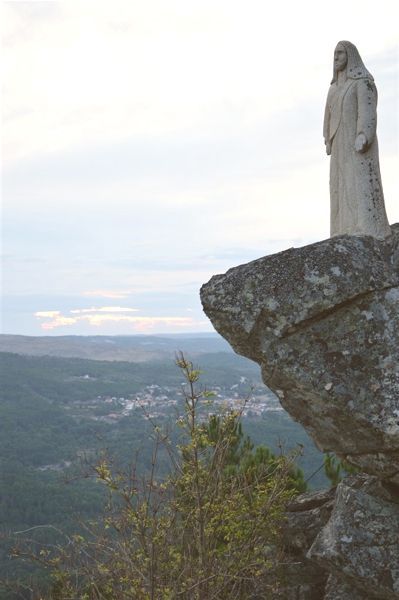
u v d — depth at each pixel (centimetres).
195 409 794
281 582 848
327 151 882
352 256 687
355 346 671
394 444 648
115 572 777
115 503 851
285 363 688
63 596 784
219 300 711
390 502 710
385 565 680
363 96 834
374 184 828
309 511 866
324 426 699
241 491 874
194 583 746
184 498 816
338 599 745
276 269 701
